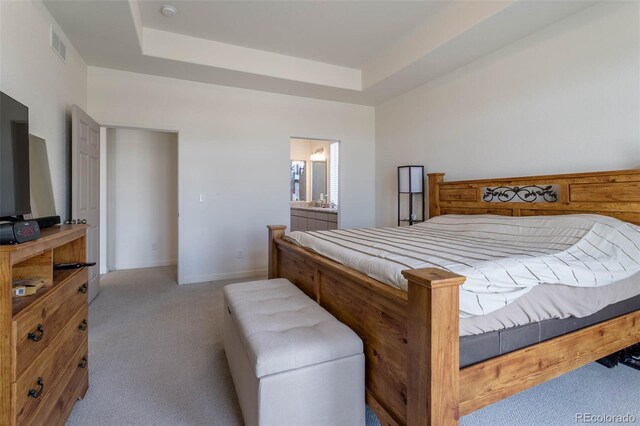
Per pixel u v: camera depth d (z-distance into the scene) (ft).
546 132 8.69
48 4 7.72
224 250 13.50
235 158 13.53
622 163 7.20
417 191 12.69
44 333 4.01
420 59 10.55
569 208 7.75
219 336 8.05
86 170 9.99
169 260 16.43
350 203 15.92
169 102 12.41
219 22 10.01
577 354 4.73
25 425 3.51
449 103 11.75
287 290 6.79
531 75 9.02
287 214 14.48
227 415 5.18
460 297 3.73
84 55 10.45
